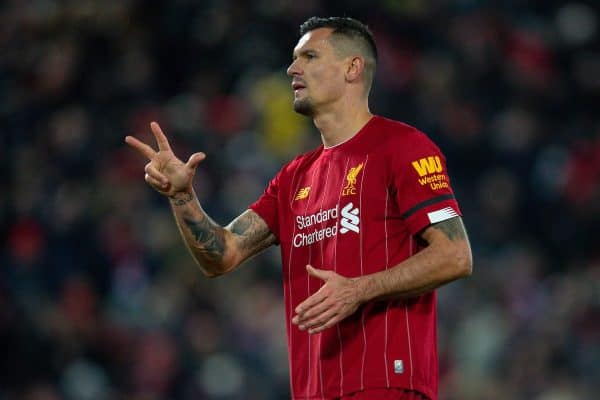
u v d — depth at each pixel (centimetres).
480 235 5222
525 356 4394
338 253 1809
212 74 5803
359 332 1784
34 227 4791
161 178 1848
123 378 4275
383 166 1819
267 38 5950
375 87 5672
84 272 4684
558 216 5466
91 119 5431
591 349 4425
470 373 4388
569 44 6681
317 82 1892
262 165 5216
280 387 4331
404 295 1742
